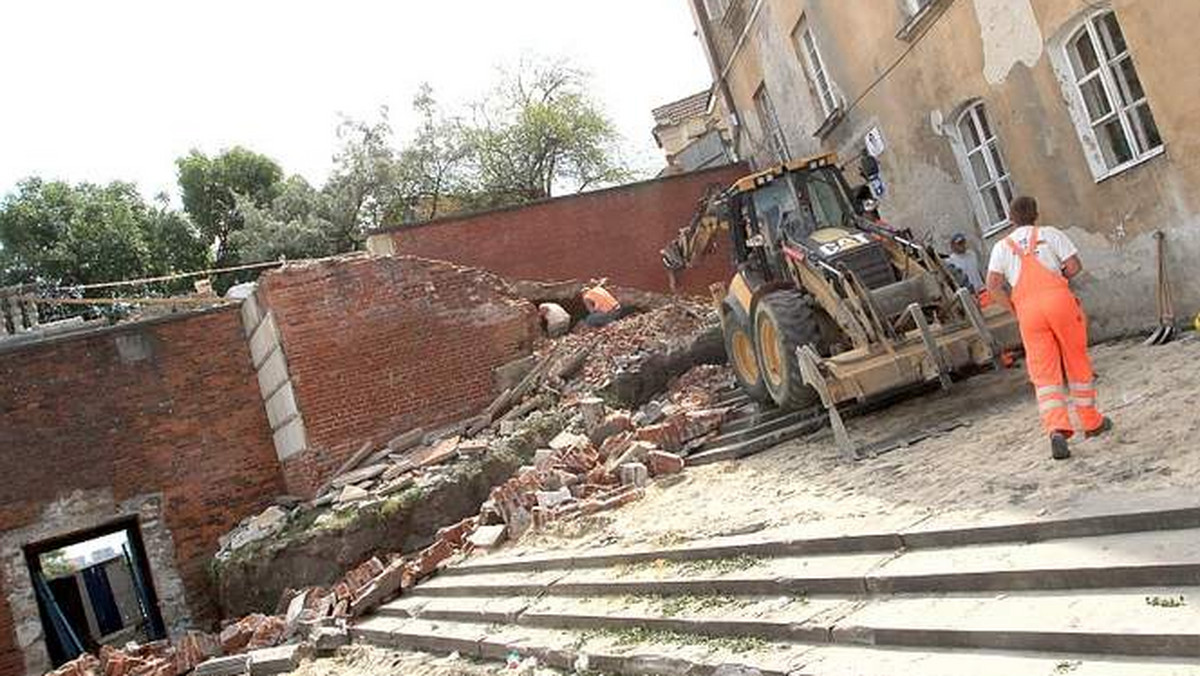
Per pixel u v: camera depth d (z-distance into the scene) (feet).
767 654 16.94
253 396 50.52
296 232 107.45
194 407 49.03
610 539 28.07
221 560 43.24
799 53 50.90
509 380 49.88
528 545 32.60
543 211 65.00
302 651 33.99
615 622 21.77
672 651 18.78
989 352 28.17
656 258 67.05
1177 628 11.89
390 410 47.62
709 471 32.37
